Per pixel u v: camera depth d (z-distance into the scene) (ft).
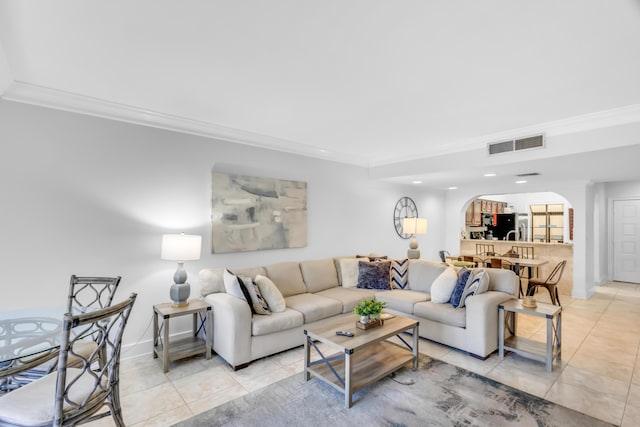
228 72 7.56
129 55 6.82
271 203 13.57
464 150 13.83
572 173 15.39
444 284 11.62
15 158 8.44
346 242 17.02
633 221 22.89
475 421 6.95
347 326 9.18
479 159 13.29
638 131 9.55
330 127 11.89
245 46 6.42
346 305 12.17
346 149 15.47
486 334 9.89
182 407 7.52
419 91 8.54
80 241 9.30
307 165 15.19
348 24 5.65
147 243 10.44
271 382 8.65
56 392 4.62
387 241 19.48
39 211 8.73
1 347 5.65
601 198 22.48
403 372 9.14
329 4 5.10
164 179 10.80
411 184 20.44
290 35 6.02
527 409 7.38
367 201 18.17
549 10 5.21
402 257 20.47
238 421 7.01
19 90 8.32
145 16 5.47
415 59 6.88
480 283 10.66
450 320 10.63
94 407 5.19
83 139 9.36
